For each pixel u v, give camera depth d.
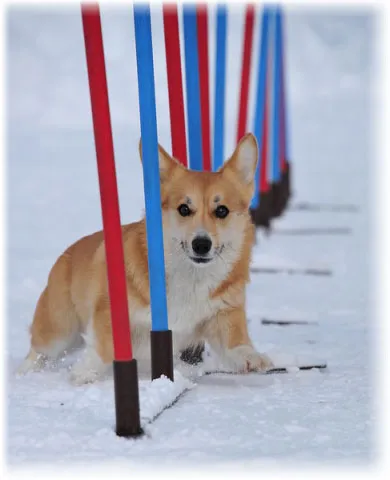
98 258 9.24
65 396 8.45
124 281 7.11
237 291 9.39
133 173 36.78
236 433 7.12
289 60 86.81
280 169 27.19
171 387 8.17
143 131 8.14
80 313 9.74
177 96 10.09
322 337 11.70
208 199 9.09
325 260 18.70
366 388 8.78
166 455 6.53
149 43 8.03
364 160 44.62
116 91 69.06
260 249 19.48
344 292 15.35
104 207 7.08
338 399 8.33
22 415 7.70
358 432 7.15
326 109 69.62
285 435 7.08
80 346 10.21
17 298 14.95
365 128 59.09
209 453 6.56
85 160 41.72
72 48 81.69
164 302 8.41
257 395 8.51
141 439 6.95
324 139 54.00
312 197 31.44
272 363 9.30
